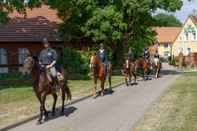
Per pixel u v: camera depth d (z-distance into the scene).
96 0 38.59
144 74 34.69
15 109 17.39
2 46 39.16
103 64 22.31
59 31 41.22
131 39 43.81
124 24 38.03
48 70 14.89
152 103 18.80
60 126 13.75
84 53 38.00
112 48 42.19
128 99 20.78
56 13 43.28
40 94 14.52
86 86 27.56
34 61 14.42
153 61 38.66
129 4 38.75
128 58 29.83
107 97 21.81
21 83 30.05
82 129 13.18
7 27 40.44
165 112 15.97
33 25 41.94
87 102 19.81
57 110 17.22
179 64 66.69
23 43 39.81
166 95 21.78
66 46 41.47
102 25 37.34
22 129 13.32
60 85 15.95
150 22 43.91
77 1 37.88
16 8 29.98
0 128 13.40
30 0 30.67
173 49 98.25
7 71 39.31
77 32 40.50
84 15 39.22
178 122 13.72
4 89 25.66
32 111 16.81
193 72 47.66
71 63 37.31
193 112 15.73
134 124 13.70
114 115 15.85
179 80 32.84
